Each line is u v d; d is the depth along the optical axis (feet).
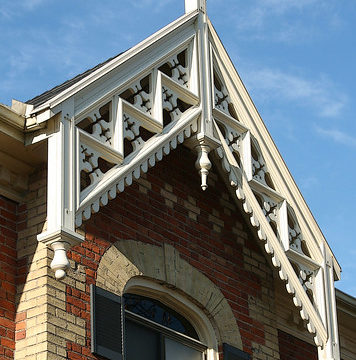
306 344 51.06
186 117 43.78
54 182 37.58
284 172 47.47
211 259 46.73
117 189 39.96
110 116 40.65
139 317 43.04
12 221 40.78
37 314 38.65
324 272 47.52
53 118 38.83
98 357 39.78
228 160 45.21
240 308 47.11
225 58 46.75
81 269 40.70
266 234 45.57
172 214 45.85
